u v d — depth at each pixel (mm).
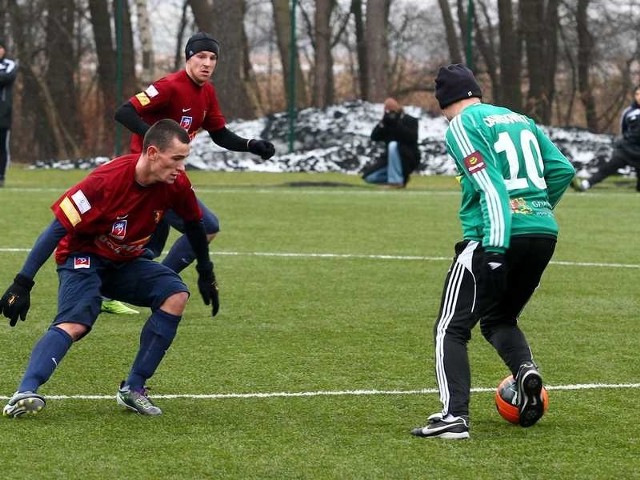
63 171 54969
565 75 90875
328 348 15914
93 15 69125
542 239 11391
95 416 12070
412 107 64375
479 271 11305
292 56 57688
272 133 59969
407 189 45875
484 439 11289
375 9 67562
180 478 9906
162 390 13383
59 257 12156
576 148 58969
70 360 14945
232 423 11867
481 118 11320
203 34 17375
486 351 15703
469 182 11359
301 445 10992
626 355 15602
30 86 72500
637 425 11898
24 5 74875
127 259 12242
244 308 19109
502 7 70375
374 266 24172
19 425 11586
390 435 11406
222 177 51688
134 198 11797
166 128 11562
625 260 25531
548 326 17750
